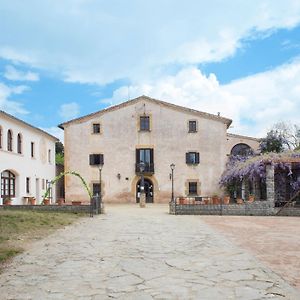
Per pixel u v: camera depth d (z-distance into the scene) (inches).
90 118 1467.8
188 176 1441.9
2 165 1056.2
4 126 1072.2
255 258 341.1
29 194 1259.2
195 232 536.1
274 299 220.1
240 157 1422.2
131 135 1460.4
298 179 1045.2
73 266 307.7
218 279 264.8
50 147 1515.7
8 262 324.2
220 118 1451.8
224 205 908.0
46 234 500.1
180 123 1459.2
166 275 276.5
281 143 1675.7
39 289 242.2
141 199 1224.2
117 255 355.9
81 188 1446.9
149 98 1467.8
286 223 692.1
